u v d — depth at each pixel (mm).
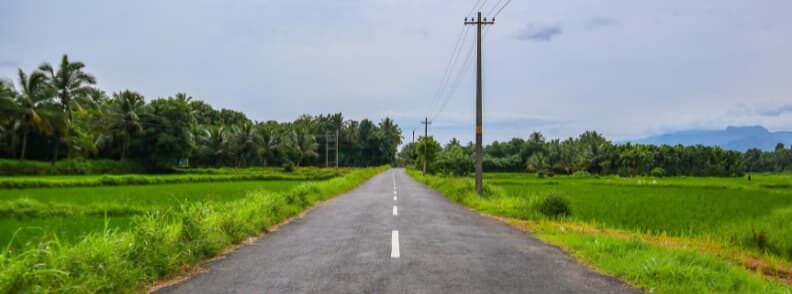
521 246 8641
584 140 110875
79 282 5078
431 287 5602
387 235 9875
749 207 19750
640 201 22547
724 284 5711
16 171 44750
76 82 50938
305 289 5527
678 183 49062
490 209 15922
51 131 46781
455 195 22141
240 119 118312
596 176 80500
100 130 59094
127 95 61281
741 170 101625
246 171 66938
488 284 5762
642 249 7906
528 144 119250
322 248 8328
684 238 10672
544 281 5949
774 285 6078
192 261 6984
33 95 46469
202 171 64000
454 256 7555
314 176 51750
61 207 17141
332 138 124625
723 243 10039
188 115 65188
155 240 6652
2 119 44000
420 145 67812
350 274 6273
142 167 61000
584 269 6684
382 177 60469
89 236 6203
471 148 123688
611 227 12477
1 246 9391
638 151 96500
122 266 5727
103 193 26250
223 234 8719
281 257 7520
